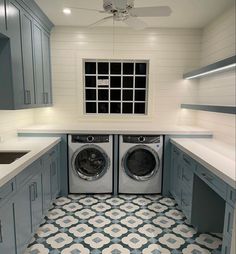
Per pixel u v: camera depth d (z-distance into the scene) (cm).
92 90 405
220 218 248
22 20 255
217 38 328
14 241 176
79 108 394
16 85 241
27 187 202
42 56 331
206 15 319
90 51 381
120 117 402
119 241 234
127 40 381
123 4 203
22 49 256
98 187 337
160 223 267
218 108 255
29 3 267
